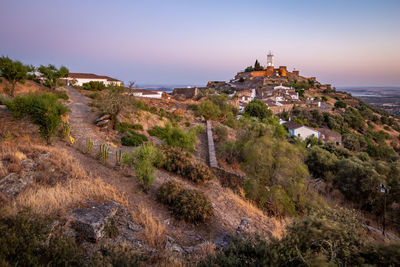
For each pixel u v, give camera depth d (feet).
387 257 12.28
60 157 29.01
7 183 19.12
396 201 47.47
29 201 17.54
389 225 46.09
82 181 24.12
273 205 36.65
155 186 29.91
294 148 48.14
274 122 123.34
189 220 23.49
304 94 358.84
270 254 13.07
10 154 23.66
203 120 103.19
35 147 29.43
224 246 19.72
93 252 14.20
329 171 63.31
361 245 13.98
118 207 20.76
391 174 51.11
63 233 15.03
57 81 106.22
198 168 37.45
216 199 32.37
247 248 15.80
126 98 59.88
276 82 386.52
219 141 74.54
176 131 51.98
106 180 27.12
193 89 157.28
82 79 169.37
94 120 59.67
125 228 18.47
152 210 23.43
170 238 19.08
